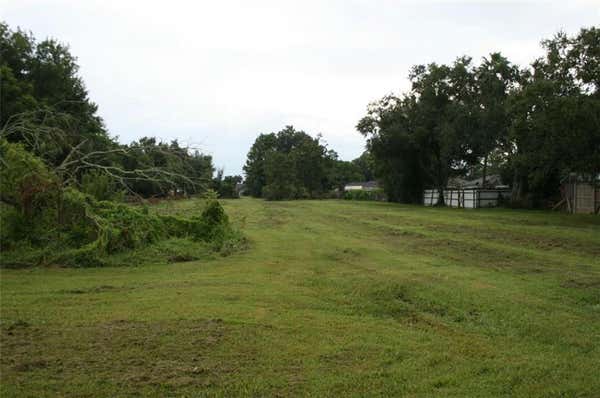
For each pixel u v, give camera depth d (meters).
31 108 28.92
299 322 7.29
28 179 13.16
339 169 107.50
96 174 18.08
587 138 22.12
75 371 5.34
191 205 18.11
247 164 119.44
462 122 40.59
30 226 13.34
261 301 8.64
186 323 7.17
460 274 11.05
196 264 12.98
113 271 11.89
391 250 15.39
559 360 5.78
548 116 22.38
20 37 33.50
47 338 6.46
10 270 11.89
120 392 4.82
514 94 26.73
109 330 6.82
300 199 76.94
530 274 11.03
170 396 4.75
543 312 7.84
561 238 17.14
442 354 5.98
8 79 28.91
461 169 48.97
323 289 9.70
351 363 5.66
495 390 4.93
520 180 38.78
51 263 12.54
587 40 22.44
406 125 48.19
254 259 13.83
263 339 6.46
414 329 7.09
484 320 7.51
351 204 52.38
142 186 18.67
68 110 35.28
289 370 5.43
